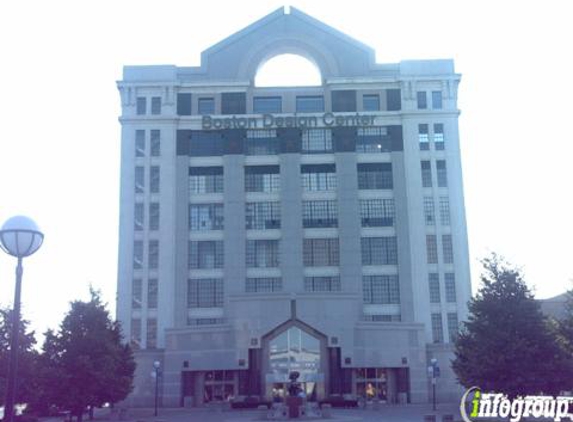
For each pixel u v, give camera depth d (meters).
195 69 83.69
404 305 75.62
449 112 81.12
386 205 79.00
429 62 82.75
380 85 82.62
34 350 44.47
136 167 79.94
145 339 75.25
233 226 78.06
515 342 39.88
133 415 56.53
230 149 80.19
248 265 77.62
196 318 76.25
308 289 76.88
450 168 79.56
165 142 80.50
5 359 40.81
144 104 82.00
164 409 65.31
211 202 79.44
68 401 46.38
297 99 82.94
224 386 69.69
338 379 66.06
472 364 40.56
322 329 67.00
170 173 79.62
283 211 78.38
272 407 59.69
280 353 66.81
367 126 80.81
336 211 79.00
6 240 16.28
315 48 84.25
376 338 68.12
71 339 48.50
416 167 79.50
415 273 76.62
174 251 77.69
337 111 81.81
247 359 66.62
